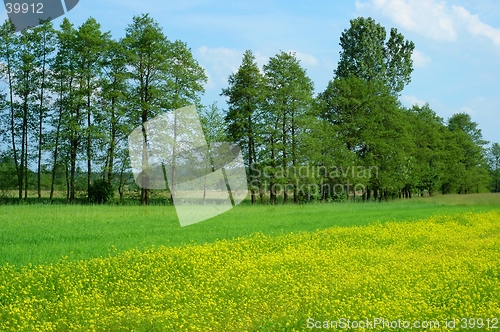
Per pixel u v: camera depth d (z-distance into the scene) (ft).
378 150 187.42
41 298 35.01
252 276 40.75
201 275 41.47
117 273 41.81
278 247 57.11
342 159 173.47
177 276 41.86
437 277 40.52
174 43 148.56
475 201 149.28
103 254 50.03
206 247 53.88
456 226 80.28
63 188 153.28
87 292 36.81
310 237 65.00
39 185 144.36
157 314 30.91
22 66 138.92
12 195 148.97
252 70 160.45
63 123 139.23
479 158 294.66
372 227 75.77
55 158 142.92
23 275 39.88
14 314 30.60
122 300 34.99
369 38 227.20
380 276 41.01
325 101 188.55
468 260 48.03
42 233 64.23
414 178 209.97
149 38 142.92
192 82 148.05
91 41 139.44
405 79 248.73
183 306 32.89
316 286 37.17
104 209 101.50
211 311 32.04
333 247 58.18
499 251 54.49
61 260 45.96
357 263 47.21
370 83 200.03
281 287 37.81
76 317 30.58
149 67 144.87
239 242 59.16
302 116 161.38
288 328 28.73
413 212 111.86
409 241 63.46
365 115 190.39
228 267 43.98
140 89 144.56
